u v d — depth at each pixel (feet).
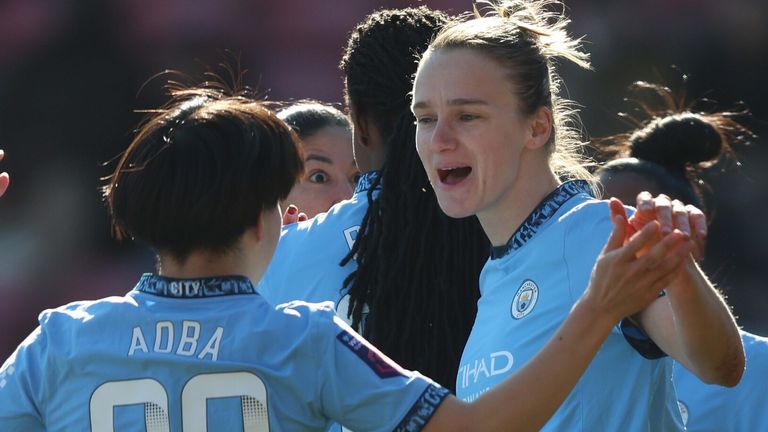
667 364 24.62
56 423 22.29
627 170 36.22
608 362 24.18
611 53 114.73
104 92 119.14
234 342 21.62
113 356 21.89
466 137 25.84
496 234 26.99
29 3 121.08
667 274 19.76
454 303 30.91
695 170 40.11
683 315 21.01
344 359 21.72
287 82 117.39
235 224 22.48
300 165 23.71
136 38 119.34
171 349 21.68
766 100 115.75
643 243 19.49
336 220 32.81
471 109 25.72
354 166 44.24
